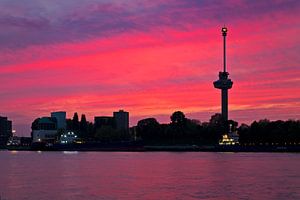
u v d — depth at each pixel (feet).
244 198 381.19
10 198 389.39
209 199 377.71
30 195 404.57
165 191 424.46
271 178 529.86
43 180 527.81
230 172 620.08
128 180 522.88
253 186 454.81
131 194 407.44
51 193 415.64
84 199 384.06
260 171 631.56
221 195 396.98
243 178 533.55
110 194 408.05
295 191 418.31
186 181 506.48
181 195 399.24
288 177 540.93
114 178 548.72
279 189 431.43
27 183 496.23
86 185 474.49
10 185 476.54
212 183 483.51
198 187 450.30
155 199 381.40
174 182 497.05
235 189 433.48
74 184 484.33
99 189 441.27
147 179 533.14
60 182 504.84
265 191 418.92
